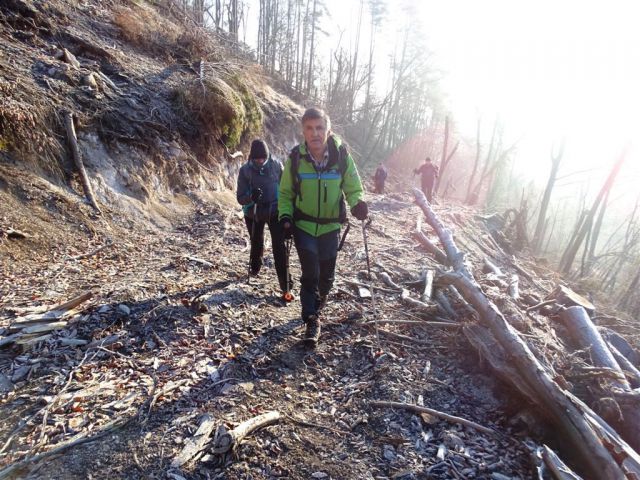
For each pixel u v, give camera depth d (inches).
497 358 127.1
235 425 98.9
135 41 377.1
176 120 331.3
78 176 239.8
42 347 120.5
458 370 132.1
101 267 186.1
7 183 206.2
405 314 163.9
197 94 348.5
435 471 93.5
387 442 100.8
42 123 236.1
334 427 104.0
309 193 127.5
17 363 113.3
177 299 154.9
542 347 140.7
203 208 301.4
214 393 109.9
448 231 277.9
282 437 97.9
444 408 114.9
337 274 203.5
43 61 274.7
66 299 149.9
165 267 192.5
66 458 86.3
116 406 101.6
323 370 126.2
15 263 172.7
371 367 129.2
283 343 136.8
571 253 617.6
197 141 342.3
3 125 216.2
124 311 141.9
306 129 121.6
